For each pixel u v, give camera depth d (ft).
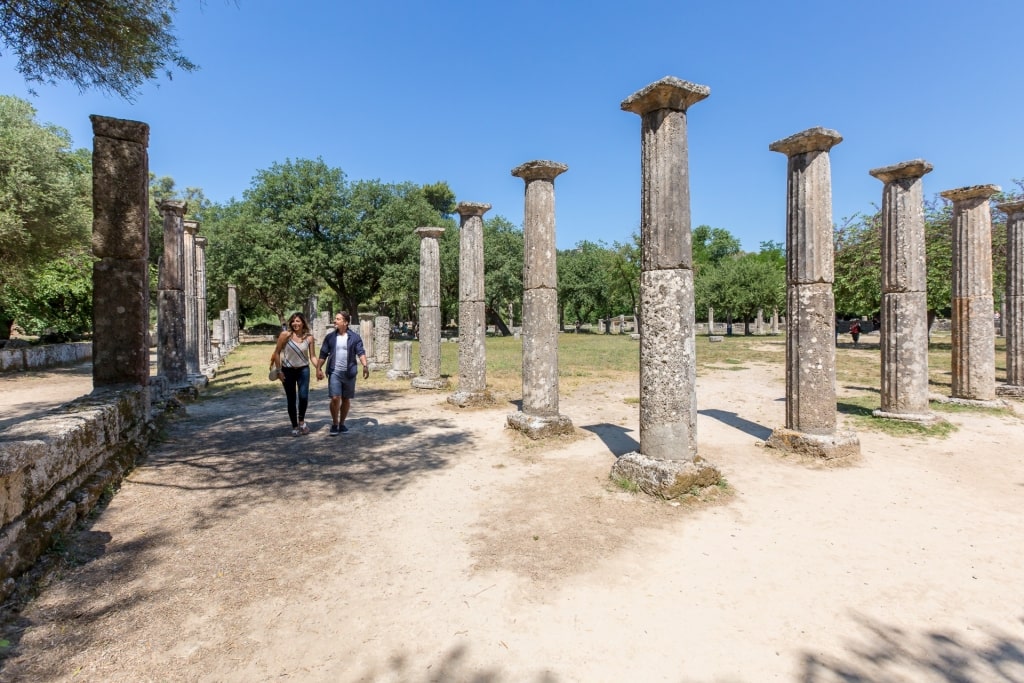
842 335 127.75
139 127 23.32
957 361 34.19
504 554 13.60
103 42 20.93
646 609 11.16
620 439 25.80
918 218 27.94
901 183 28.14
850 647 9.93
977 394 33.37
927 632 10.40
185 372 37.99
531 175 26.55
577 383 46.91
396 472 20.44
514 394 40.37
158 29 22.09
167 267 36.88
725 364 64.28
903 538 14.60
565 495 17.85
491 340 122.83
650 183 18.28
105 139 22.75
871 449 23.72
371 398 39.22
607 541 14.35
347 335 27.09
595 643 10.04
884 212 28.78
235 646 9.83
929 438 25.54
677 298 18.04
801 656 9.66
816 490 18.40
